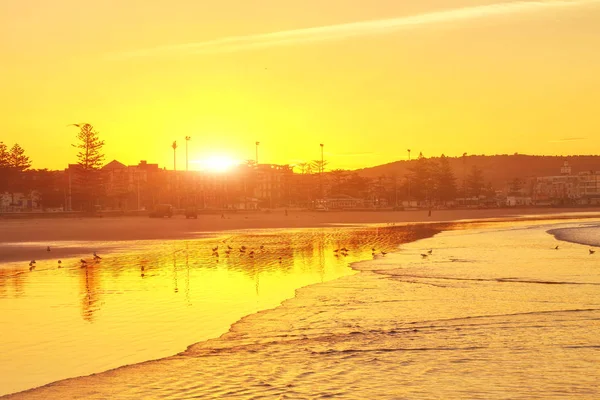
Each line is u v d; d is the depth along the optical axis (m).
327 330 16.59
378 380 11.34
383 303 21.08
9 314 19.69
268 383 11.34
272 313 19.56
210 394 10.73
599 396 10.07
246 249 49.12
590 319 17.33
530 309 19.23
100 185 182.38
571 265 32.75
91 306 21.31
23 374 12.55
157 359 13.70
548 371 11.71
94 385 11.58
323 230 83.31
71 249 50.56
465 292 23.38
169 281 28.67
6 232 79.00
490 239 58.31
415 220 123.19
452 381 11.13
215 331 16.86
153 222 115.62
